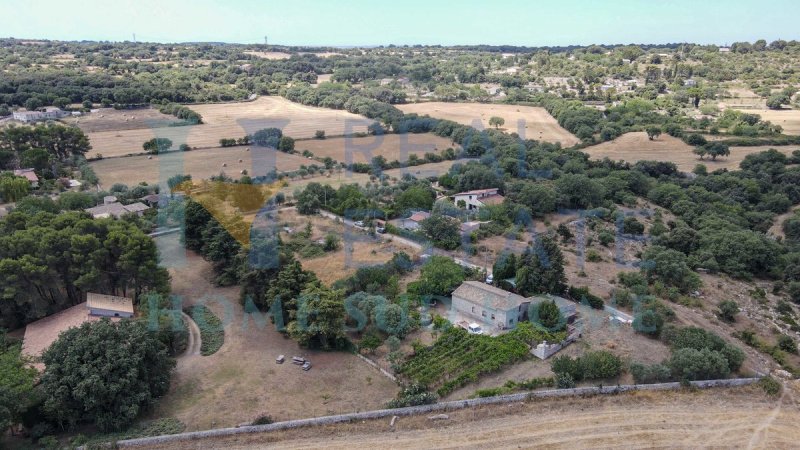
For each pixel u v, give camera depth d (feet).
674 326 202.49
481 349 188.34
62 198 303.68
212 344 191.11
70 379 143.43
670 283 248.93
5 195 320.91
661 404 158.10
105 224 217.36
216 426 149.48
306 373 176.65
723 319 222.48
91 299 196.95
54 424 146.30
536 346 189.98
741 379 169.07
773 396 163.32
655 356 188.03
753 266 280.51
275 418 153.17
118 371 149.18
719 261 285.02
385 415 152.56
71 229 207.62
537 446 141.08
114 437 142.51
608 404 158.10
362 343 192.24
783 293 261.24
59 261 196.75
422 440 143.23
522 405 157.48
